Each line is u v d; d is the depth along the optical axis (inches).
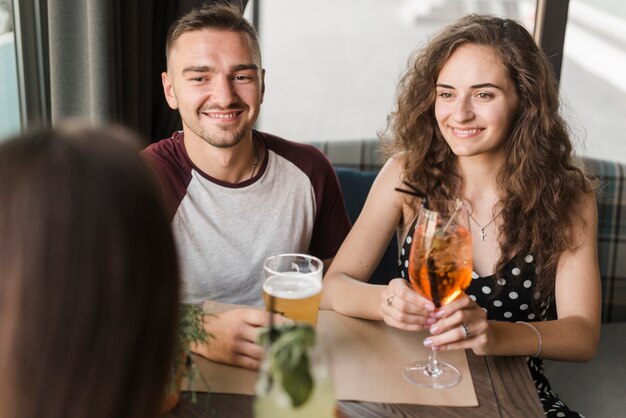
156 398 20.9
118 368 19.2
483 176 66.6
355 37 196.9
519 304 65.1
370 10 197.3
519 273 64.3
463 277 46.6
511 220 64.4
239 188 68.3
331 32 190.9
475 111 62.2
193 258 68.1
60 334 18.4
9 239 18.4
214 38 64.6
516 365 48.5
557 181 64.2
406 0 204.5
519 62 61.6
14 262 18.3
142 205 19.7
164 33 93.4
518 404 43.0
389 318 51.1
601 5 156.1
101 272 18.6
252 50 66.5
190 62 64.6
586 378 81.9
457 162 68.1
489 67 61.4
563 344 53.3
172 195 67.2
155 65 94.5
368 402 42.3
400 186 68.4
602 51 158.4
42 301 18.3
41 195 18.5
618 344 88.1
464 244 45.9
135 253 19.2
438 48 63.4
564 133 65.8
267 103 175.9
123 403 19.7
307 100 177.9
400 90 70.9
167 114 96.2
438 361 48.0
